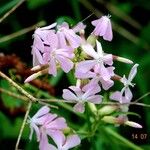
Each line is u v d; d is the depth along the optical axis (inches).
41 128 7.9
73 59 8.3
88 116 9.4
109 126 12.0
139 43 14.5
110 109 9.2
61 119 7.9
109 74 7.8
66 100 8.2
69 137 8.0
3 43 14.1
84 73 7.8
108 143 11.7
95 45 8.5
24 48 14.2
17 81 11.3
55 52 7.8
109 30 8.4
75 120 12.6
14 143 12.2
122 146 12.0
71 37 8.0
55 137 7.9
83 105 8.1
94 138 10.3
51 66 7.9
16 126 12.0
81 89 7.9
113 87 12.7
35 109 10.7
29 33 14.3
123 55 14.1
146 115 12.8
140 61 14.1
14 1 11.8
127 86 8.4
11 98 11.7
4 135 12.0
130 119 13.1
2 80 11.6
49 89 11.4
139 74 13.2
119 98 8.4
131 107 13.2
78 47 8.3
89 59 8.3
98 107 9.6
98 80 7.9
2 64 11.2
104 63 7.9
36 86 11.1
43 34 8.0
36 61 8.2
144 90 13.0
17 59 11.4
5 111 11.8
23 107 11.8
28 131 11.7
